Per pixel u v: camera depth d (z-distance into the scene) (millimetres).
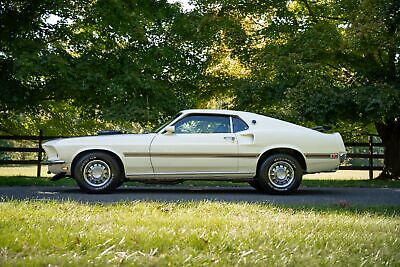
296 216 5973
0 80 14867
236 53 17203
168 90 15648
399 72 15133
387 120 16938
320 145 9906
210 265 3504
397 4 14211
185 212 6125
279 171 9781
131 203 7043
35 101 15266
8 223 4930
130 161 9578
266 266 3518
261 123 9930
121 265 3416
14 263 3355
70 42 16109
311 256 3859
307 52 15195
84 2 15688
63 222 5066
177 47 16281
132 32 15125
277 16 16672
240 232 4699
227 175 9789
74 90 14273
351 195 9992
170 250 3961
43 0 15180
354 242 4449
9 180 12586
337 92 14789
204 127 9859
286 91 14617
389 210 7098
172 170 9703
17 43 14625
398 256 3959
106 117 14125
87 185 9453
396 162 17266
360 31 14336
